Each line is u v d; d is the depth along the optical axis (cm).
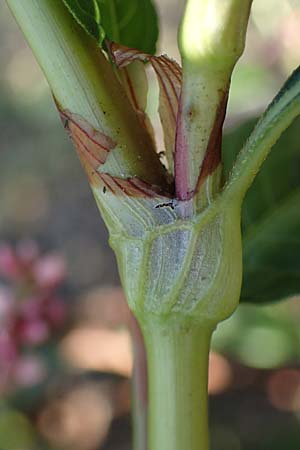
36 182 53
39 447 33
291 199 11
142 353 9
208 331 8
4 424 32
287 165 11
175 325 8
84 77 8
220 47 7
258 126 8
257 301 11
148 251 8
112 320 37
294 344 28
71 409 34
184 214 8
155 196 8
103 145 8
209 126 8
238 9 7
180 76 8
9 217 53
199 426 8
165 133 8
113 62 8
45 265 27
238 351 28
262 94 27
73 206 52
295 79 8
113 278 48
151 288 8
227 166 11
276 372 36
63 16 8
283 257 11
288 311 28
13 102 56
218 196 8
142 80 8
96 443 35
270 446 34
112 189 8
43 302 27
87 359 33
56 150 54
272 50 27
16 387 28
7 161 54
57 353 30
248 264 11
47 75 8
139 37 9
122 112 8
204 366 8
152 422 8
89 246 50
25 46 58
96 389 36
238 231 8
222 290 8
